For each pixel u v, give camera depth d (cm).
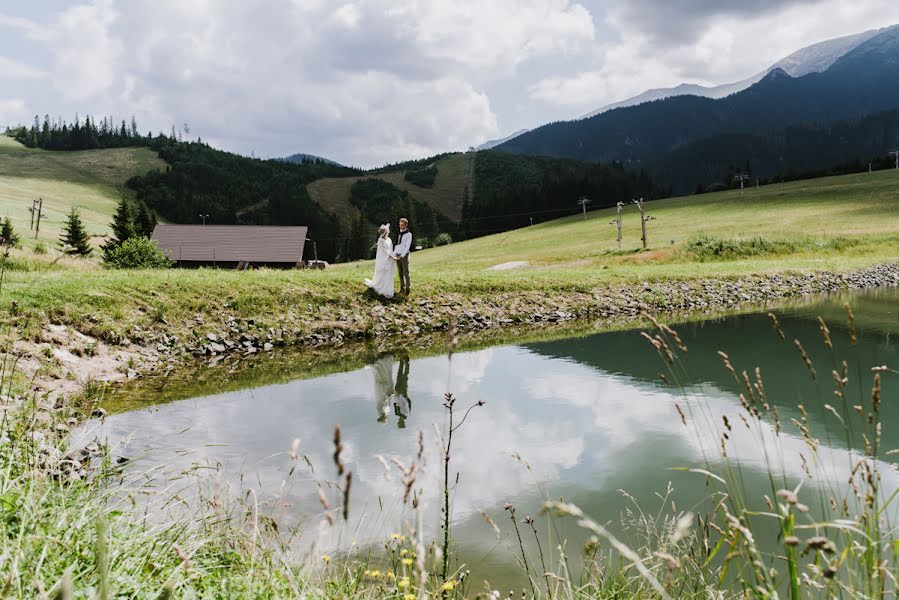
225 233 8281
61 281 1572
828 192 8881
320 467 724
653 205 11162
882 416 925
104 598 205
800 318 2173
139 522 373
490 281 2439
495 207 17950
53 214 13000
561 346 1661
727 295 2883
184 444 780
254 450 776
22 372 958
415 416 966
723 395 1096
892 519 473
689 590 373
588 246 7056
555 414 980
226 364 1415
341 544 523
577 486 686
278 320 1761
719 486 669
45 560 282
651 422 931
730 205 9212
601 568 471
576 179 18750
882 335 1748
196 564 343
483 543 550
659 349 300
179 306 1648
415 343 1728
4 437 482
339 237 16525
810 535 523
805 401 1038
